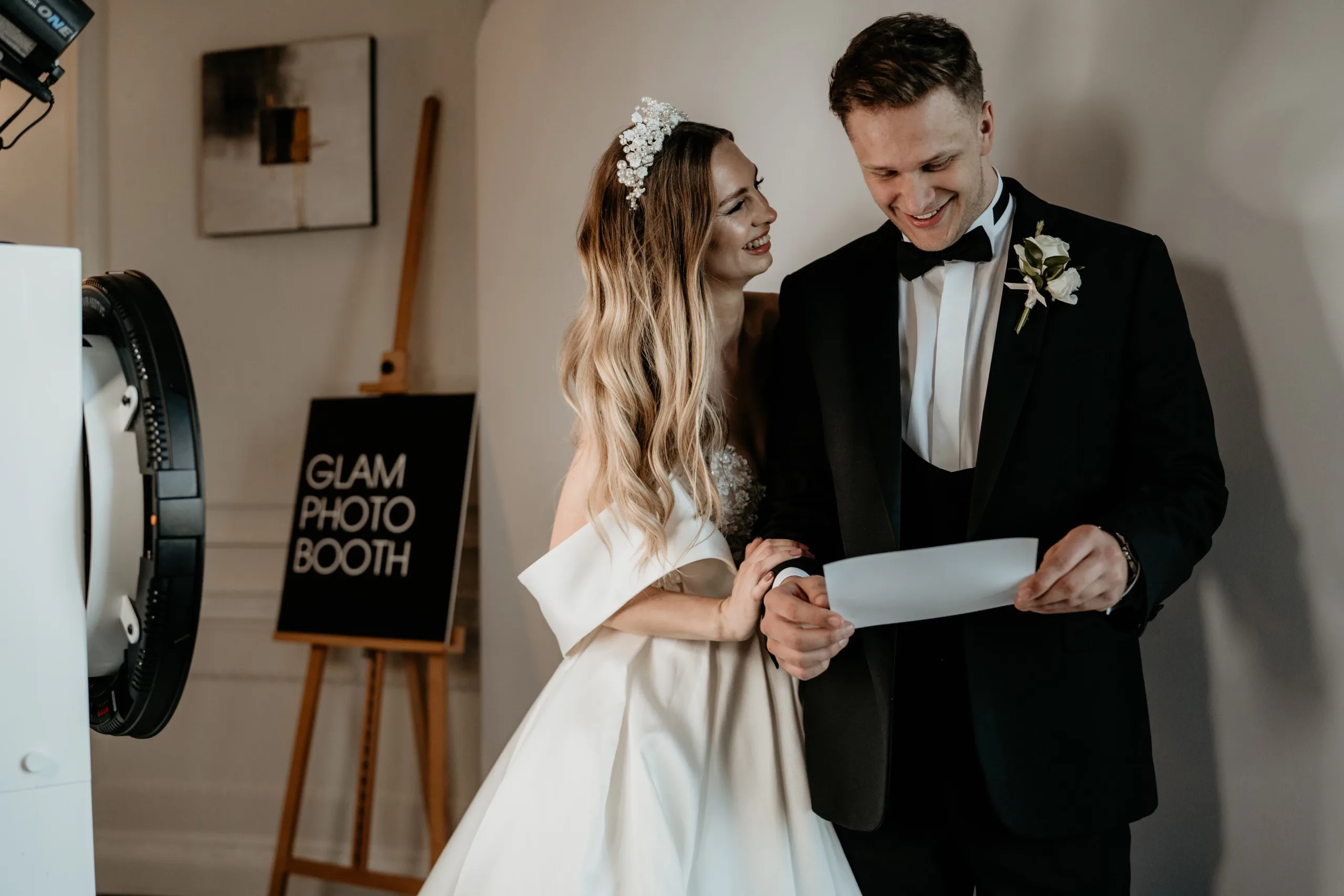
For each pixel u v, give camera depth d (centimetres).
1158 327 151
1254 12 185
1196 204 193
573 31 262
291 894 338
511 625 283
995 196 164
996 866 159
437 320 338
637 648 177
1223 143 189
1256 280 186
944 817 165
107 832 355
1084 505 151
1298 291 181
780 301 188
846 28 231
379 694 309
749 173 181
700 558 170
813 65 234
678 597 175
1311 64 179
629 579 174
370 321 344
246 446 353
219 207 350
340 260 346
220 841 347
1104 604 137
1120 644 156
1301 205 180
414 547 305
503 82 278
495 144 281
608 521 179
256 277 353
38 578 132
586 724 167
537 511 276
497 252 282
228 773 350
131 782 355
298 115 345
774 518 176
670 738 164
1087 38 204
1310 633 182
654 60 250
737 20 241
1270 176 184
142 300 145
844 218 233
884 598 136
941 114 144
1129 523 141
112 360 152
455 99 336
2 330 132
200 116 353
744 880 162
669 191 177
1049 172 210
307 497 323
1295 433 183
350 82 340
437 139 337
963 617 156
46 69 164
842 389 167
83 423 146
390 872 332
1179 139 195
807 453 177
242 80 348
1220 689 196
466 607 333
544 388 273
